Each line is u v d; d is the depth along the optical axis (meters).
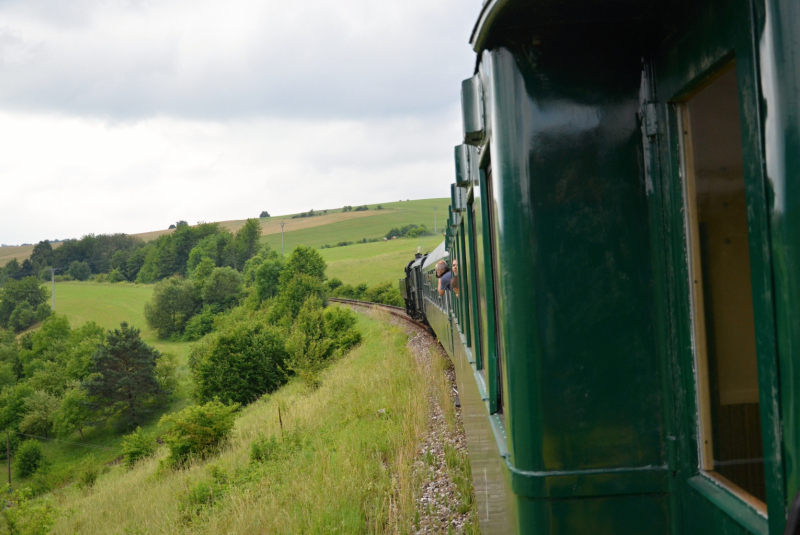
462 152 3.40
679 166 1.70
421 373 13.74
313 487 7.69
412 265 26.27
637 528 1.80
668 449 1.78
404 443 8.91
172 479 14.96
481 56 2.11
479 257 2.94
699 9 1.47
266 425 16.84
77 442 55.06
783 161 1.12
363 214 195.38
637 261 1.82
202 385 34.44
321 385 20.31
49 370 70.38
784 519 1.14
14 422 61.00
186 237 166.88
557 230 1.84
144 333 102.00
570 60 1.85
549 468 1.84
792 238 1.10
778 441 1.16
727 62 1.38
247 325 36.22
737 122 1.41
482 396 3.47
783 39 1.12
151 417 57.41
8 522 12.05
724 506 1.49
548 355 1.83
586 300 1.83
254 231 155.75
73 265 185.88
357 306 50.62
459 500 6.36
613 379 1.82
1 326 127.38
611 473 1.80
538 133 1.85
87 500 17.41
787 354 1.12
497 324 2.76
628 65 1.84
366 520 6.59
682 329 1.71
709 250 1.62
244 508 8.23
